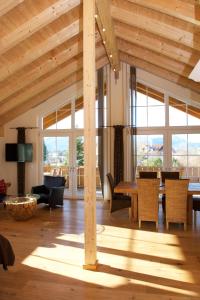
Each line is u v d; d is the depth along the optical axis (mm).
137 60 7387
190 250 4062
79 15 5133
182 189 5012
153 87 7871
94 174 3461
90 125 3471
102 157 8023
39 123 8531
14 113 8180
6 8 3764
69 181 8438
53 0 4359
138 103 8000
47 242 4426
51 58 5941
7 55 5117
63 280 3166
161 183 6242
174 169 7777
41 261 3686
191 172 7688
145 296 2814
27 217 5836
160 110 7871
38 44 5168
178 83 7242
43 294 2873
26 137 8516
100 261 3678
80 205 7371
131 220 5766
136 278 3203
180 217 5094
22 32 4477
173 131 7770
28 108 8086
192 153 7680
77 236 4723
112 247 4191
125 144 7906
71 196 8406
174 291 2910
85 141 3473
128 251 4031
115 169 7777
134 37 5672
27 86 6770
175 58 5520
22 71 5930
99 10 4316
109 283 3090
